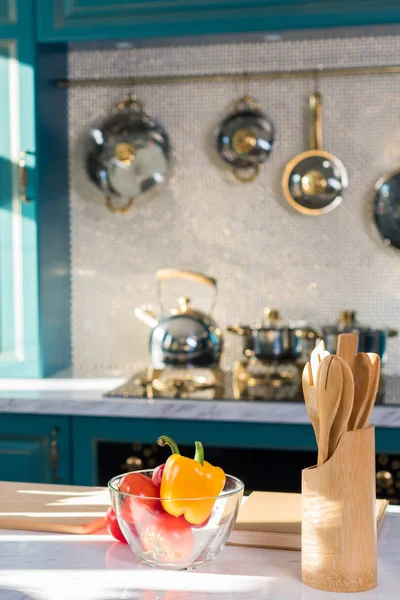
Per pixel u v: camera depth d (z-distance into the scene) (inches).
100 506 51.4
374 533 39.0
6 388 106.0
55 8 109.9
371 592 38.3
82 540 46.0
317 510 38.7
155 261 124.8
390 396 96.3
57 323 120.6
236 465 95.1
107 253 126.0
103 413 97.0
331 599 37.3
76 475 99.4
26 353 113.7
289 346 106.7
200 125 122.1
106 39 110.4
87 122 125.3
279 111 119.8
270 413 93.0
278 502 51.9
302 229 120.3
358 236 118.8
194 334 102.6
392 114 117.1
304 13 103.7
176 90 122.4
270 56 119.3
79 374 118.8
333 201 117.5
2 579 40.0
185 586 39.0
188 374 109.6
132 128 121.3
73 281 126.8
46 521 48.1
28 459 100.7
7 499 53.2
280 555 43.6
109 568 41.5
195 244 123.5
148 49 122.4
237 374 111.5
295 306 121.0
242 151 118.1
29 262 112.3
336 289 119.8
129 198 123.3
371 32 111.1
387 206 116.3
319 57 118.0
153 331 104.7
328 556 38.4
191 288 123.7
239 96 120.8
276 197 120.6
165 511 40.5
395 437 91.4
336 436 38.8
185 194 123.3
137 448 97.5
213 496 40.3
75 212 126.6
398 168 115.9
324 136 118.9
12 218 112.4
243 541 45.1
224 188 122.2
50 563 42.3
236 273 122.5
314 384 40.1
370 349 106.0
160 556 40.6
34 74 110.9
